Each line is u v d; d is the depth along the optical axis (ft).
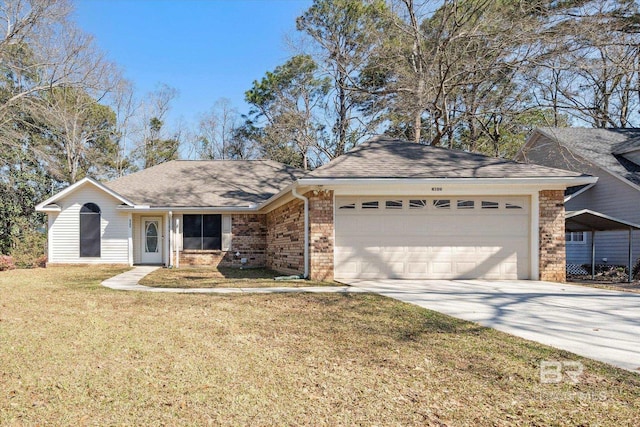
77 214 55.11
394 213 37.47
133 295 28.71
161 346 16.31
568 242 59.31
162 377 13.05
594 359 14.75
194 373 13.43
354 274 37.27
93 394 11.73
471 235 37.40
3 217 73.10
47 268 52.54
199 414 10.62
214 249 57.00
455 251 37.37
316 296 27.76
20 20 70.69
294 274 42.27
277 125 94.12
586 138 62.90
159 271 48.91
